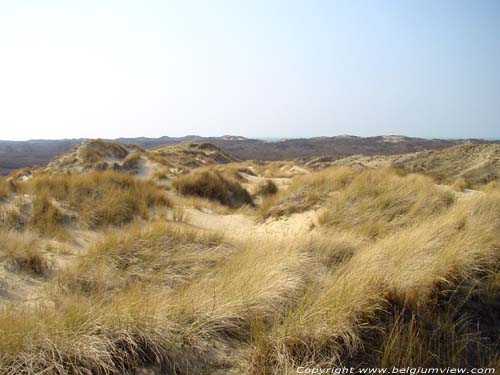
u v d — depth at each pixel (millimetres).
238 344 2789
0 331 2416
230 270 4027
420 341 2830
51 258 4824
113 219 7297
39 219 6465
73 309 2861
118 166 17344
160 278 4207
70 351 2389
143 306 2891
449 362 2623
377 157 35594
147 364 2482
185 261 4707
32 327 2551
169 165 19359
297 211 8453
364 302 3021
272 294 3240
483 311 3348
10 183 8320
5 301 3500
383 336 2830
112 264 4527
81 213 7145
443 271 3623
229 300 3119
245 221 8867
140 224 7238
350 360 2625
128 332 2613
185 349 2641
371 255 3996
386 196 7465
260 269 3646
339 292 3062
